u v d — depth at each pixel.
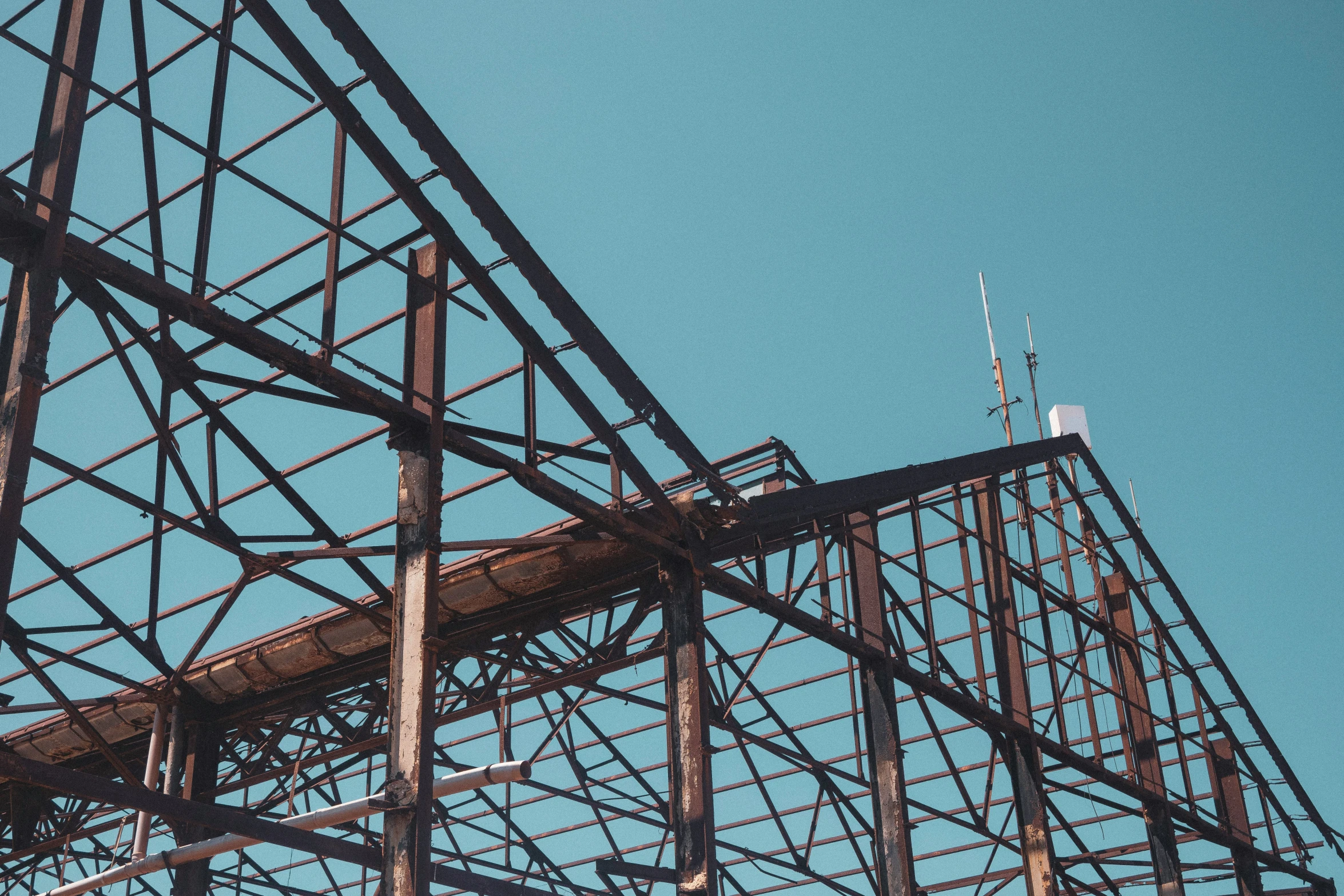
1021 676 21.67
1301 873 28.75
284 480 13.96
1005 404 26.97
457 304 13.51
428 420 13.02
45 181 10.51
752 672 17.16
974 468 21.95
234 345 11.72
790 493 17.03
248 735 20.53
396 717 11.87
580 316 14.35
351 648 18.39
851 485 18.66
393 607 12.42
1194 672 27.58
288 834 10.80
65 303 11.23
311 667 18.78
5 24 11.00
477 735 26.75
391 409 12.80
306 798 21.95
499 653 18.86
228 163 11.66
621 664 16.47
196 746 19.50
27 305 10.02
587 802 17.94
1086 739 24.84
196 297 11.20
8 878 21.19
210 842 11.61
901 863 17.56
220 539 13.34
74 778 9.48
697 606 15.32
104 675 15.09
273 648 18.64
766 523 16.53
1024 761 21.28
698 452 15.56
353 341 16.94
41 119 10.80
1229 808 28.06
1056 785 23.23
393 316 16.59
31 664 13.42
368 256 13.14
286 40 11.86
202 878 17.84
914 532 20.62
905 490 20.08
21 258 10.23
